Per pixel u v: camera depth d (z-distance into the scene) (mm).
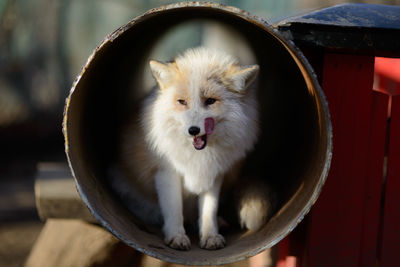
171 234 5535
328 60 5562
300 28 5262
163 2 21594
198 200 6277
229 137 5750
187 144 5664
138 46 7391
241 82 5730
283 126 7352
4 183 15703
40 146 19625
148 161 5965
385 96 5633
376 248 5852
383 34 5156
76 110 5105
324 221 5680
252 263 7648
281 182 6812
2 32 20312
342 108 5609
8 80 19703
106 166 6742
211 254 5031
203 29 14016
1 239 11070
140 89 8156
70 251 6953
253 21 4418
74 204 6109
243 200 6090
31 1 20812
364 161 5664
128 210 6164
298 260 6137
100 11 21422
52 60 20656
